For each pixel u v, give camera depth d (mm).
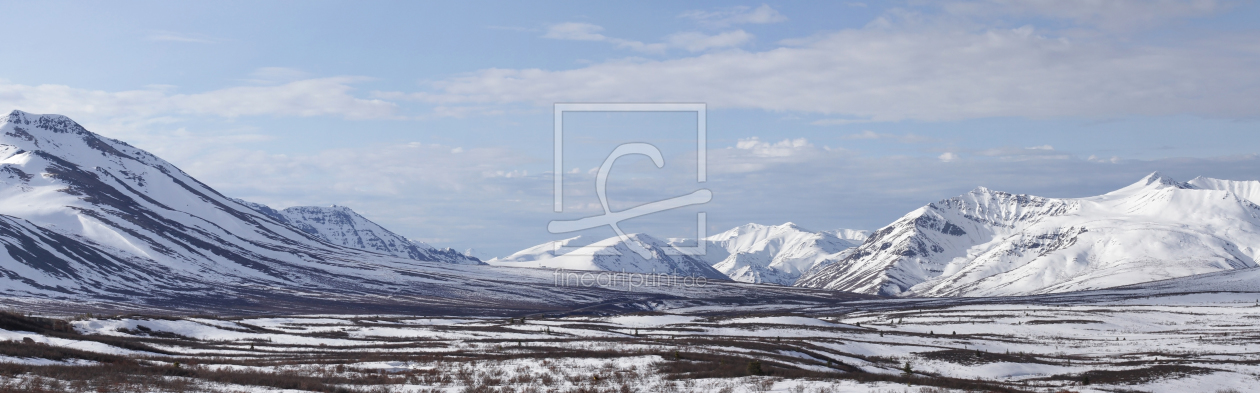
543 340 101000
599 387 55750
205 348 86750
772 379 57781
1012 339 120688
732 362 68312
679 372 62375
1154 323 147250
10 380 45406
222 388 48594
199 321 112312
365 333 117750
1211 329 134000
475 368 65688
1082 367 82688
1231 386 69938
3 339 70062
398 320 148750
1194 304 196875
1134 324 145750
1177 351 99312
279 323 129000
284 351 85312
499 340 102312
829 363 77250
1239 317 151125
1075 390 65312
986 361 87000
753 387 54438
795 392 52438
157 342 89625
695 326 129375
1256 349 100812
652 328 130625
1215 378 73062
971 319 156250
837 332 123812
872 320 167125
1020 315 161375
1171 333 129375
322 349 88812
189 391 46469
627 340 99938
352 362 70062
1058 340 119000
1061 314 161750
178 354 78125
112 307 188125
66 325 92438
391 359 73312
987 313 169625
